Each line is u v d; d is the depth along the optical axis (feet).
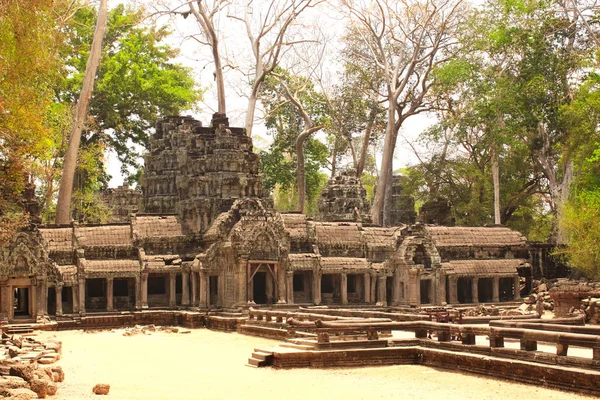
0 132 149.18
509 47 287.28
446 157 363.15
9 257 201.77
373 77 345.31
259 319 187.42
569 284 203.10
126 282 231.09
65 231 220.84
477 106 292.20
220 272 219.82
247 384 112.68
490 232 261.44
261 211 221.05
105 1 251.39
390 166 328.08
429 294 239.50
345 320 143.74
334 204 300.20
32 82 149.69
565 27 270.87
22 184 167.12
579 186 260.01
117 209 315.17
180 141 264.31
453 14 312.09
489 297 258.37
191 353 152.35
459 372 117.39
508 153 337.31
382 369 122.62
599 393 95.96
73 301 211.41
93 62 247.70
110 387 106.52
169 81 355.15
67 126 271.90
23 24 130.41
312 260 228.43
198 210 231.50
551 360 105.09
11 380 91.50
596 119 252.42
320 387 109.40
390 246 241.14
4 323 196.95
